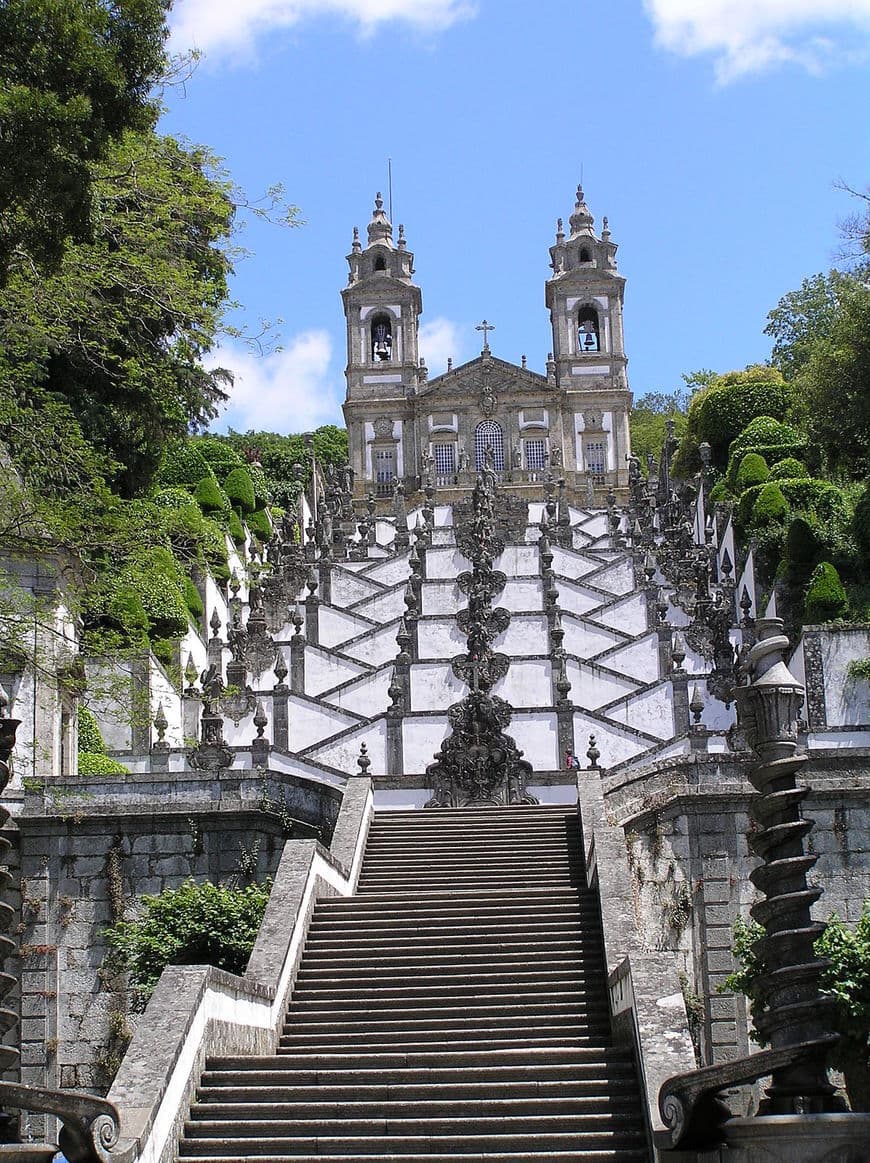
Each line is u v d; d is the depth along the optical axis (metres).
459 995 19.12
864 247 42.38
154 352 27.66
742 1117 12.08
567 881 22.94
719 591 46.69
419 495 83.44
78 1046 24.98
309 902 21.14
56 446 24.38
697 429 67.94
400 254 96.38
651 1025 15.27
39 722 28.61
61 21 17.94
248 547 60.50
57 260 18.64
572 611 46.56
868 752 25.30
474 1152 15.09
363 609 48.94
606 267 95.31
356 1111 15.88
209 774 26.44
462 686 38.97
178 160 22.50
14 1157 12.21
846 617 40.31
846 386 45.19
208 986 16.62
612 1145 14.98
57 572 25.66
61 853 25.75
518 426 91.81
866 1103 17.22
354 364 94.06
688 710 37.38
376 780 30.55
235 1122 15.66
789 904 12.22
